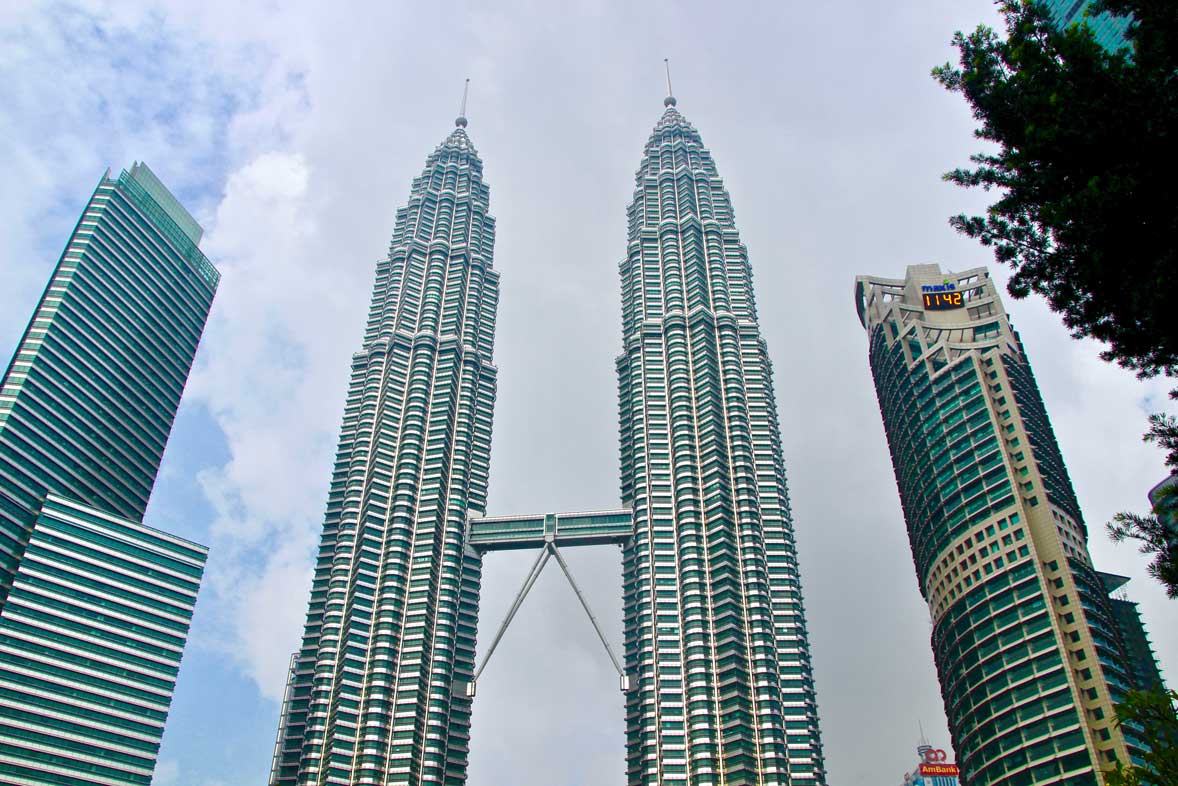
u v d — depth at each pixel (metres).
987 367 196.50
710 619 187.25
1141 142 24.61
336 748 175.88
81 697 188.25
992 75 29.31
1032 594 161.62
